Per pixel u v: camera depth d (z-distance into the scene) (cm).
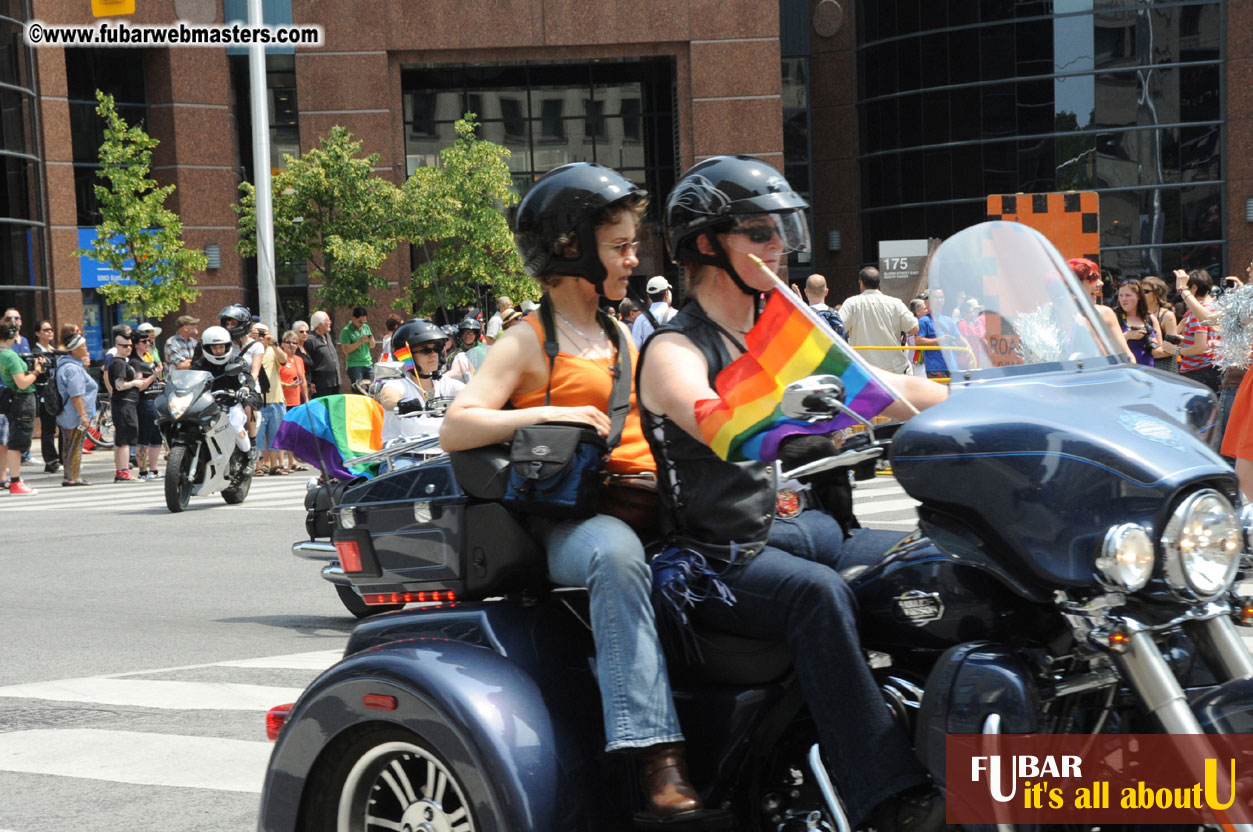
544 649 655
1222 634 562
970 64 7794
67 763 1135
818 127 8675
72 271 6656
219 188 7200
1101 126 7556
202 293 7175
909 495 583
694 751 636
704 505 625
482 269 6638
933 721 558
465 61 7412
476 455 676
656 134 8438
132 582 2077
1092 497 542
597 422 666
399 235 6550
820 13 8588
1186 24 7444
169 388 2947
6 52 6312
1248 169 7431
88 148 7012
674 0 7375
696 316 650
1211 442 614
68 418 3728
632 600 624
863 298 2859
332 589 1959
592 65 8394
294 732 689
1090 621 547
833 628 586
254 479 3744
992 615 577
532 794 605
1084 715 587
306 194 6488
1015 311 634
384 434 1684
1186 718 528
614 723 615
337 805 692
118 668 1489
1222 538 542
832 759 585
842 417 603
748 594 610
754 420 598
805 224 647
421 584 710
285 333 3797
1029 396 582
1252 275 1928
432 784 657
